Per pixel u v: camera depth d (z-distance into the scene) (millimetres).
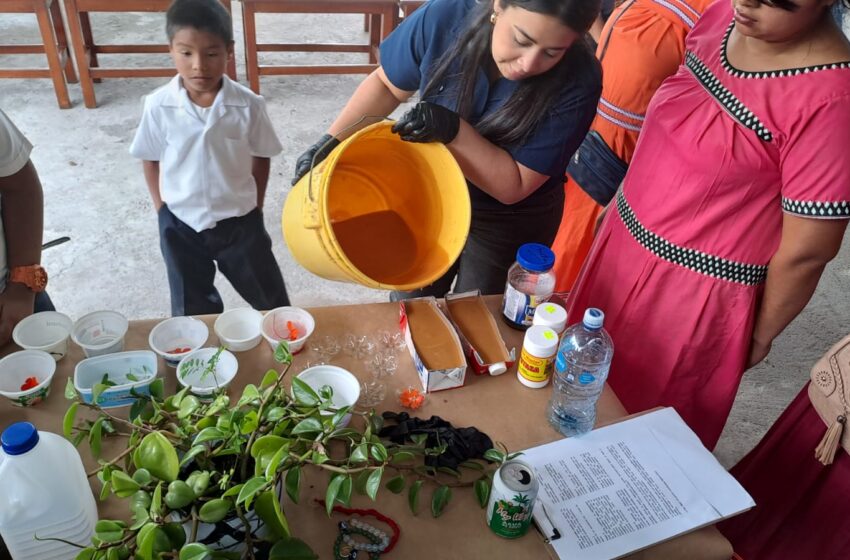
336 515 910
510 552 894
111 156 3016
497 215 1569
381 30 3521
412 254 1264
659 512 960
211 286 1994
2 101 3328
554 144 1265
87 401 1009
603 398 1173
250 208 1914
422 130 1104
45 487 747
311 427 800
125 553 705
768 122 1103
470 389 1139
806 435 1360
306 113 3482
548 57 1119
